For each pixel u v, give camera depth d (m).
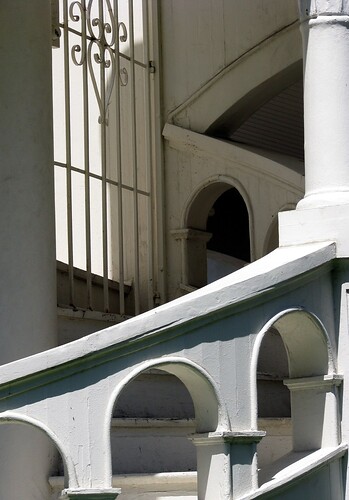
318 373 5.66
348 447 5.59
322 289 5.68
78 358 4.66
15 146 6.92
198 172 10.41
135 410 6.88
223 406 5.11
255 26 10.18
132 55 10.15
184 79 10.60
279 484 5.21
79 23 11.09
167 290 10.52
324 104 5.85
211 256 13.57
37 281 6.82
